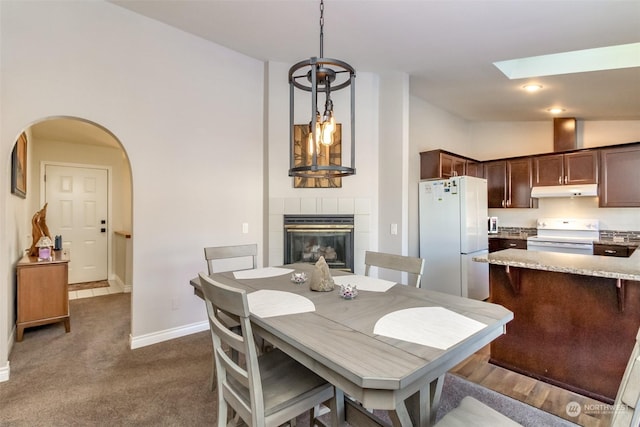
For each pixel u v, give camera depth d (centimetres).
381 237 399
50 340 308
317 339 127
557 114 473
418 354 115
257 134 377
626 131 454
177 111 317
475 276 429
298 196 381
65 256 355
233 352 215
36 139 502
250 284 213
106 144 542
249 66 370
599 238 454
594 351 223
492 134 565
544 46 296
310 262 391
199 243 333
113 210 570
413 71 371
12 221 302
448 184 424
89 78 270
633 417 93
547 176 482
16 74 241
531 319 247
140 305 296
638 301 208
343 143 387
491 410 126
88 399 213
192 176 328
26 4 244
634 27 257
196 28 311
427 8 248
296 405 140
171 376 243
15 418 194
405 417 138
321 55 198
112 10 280
